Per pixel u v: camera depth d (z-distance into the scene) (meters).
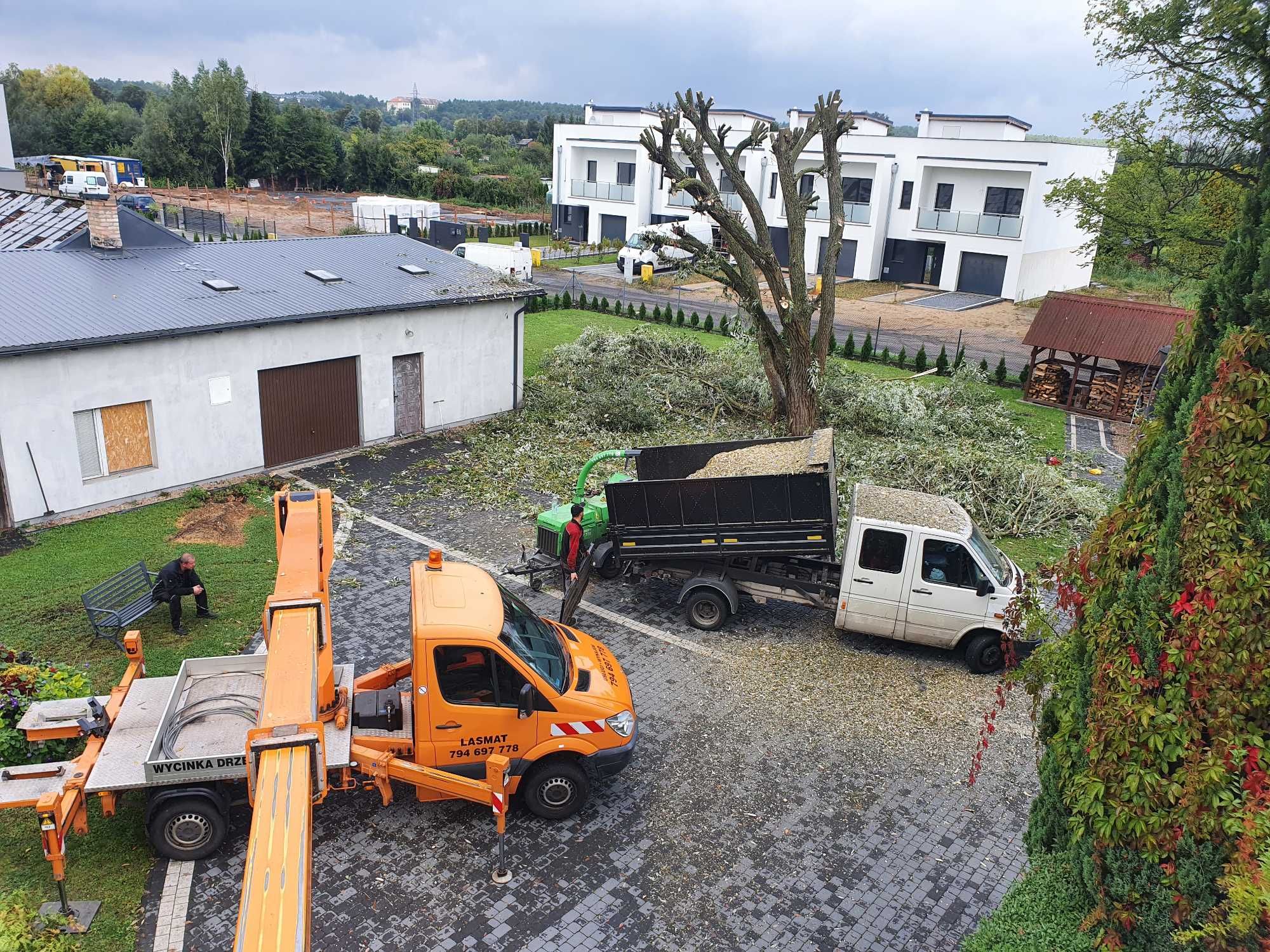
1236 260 5.35
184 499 16.09
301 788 5.30
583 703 8.49
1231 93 22.53
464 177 84.69
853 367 30.62
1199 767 5.02
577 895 7.84
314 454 18.75
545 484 18.12
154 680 8.91
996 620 11.52
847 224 49.38
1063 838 6.46
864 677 11.77
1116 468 21.14
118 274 17.31
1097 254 29.89
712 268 21.09
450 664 8.13
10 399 13.77
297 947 4.14
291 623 7.36
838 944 7.49
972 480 17.70
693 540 12.48
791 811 9.12
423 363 20.34
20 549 13.69
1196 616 5.04
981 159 44.44
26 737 8.28
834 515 12.45
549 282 45.09
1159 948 5.33
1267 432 4.87
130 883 7.62
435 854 8.26
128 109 96.31
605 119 59.12
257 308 17.23
